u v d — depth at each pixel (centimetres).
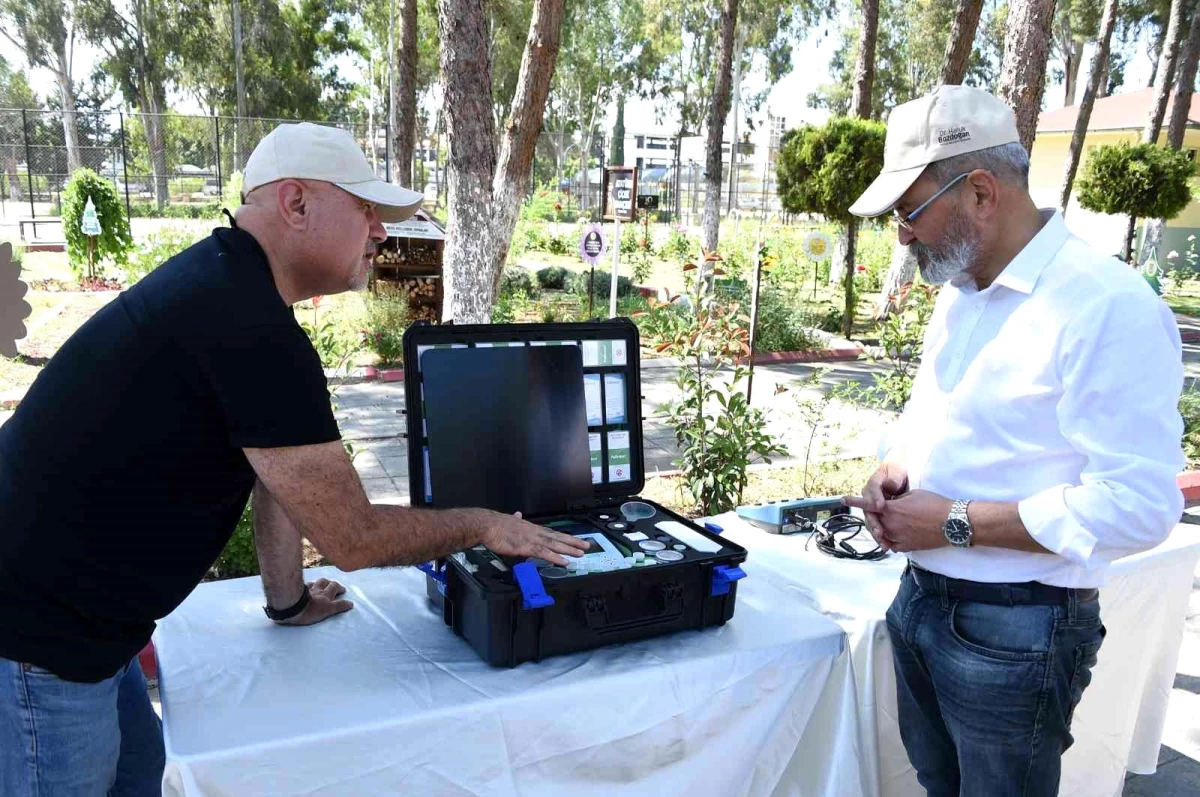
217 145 2392
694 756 175
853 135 1073
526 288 1279
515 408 186
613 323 201
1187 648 354
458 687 158
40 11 3756
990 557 156
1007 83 805
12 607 126
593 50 4269
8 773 130
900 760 204
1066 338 143
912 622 171
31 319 992
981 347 158
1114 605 219
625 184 852
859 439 620
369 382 802
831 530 247
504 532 159
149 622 136
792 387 823
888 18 4188
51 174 2480
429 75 3834
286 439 127
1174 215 1501
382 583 208
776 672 180
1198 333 1330
